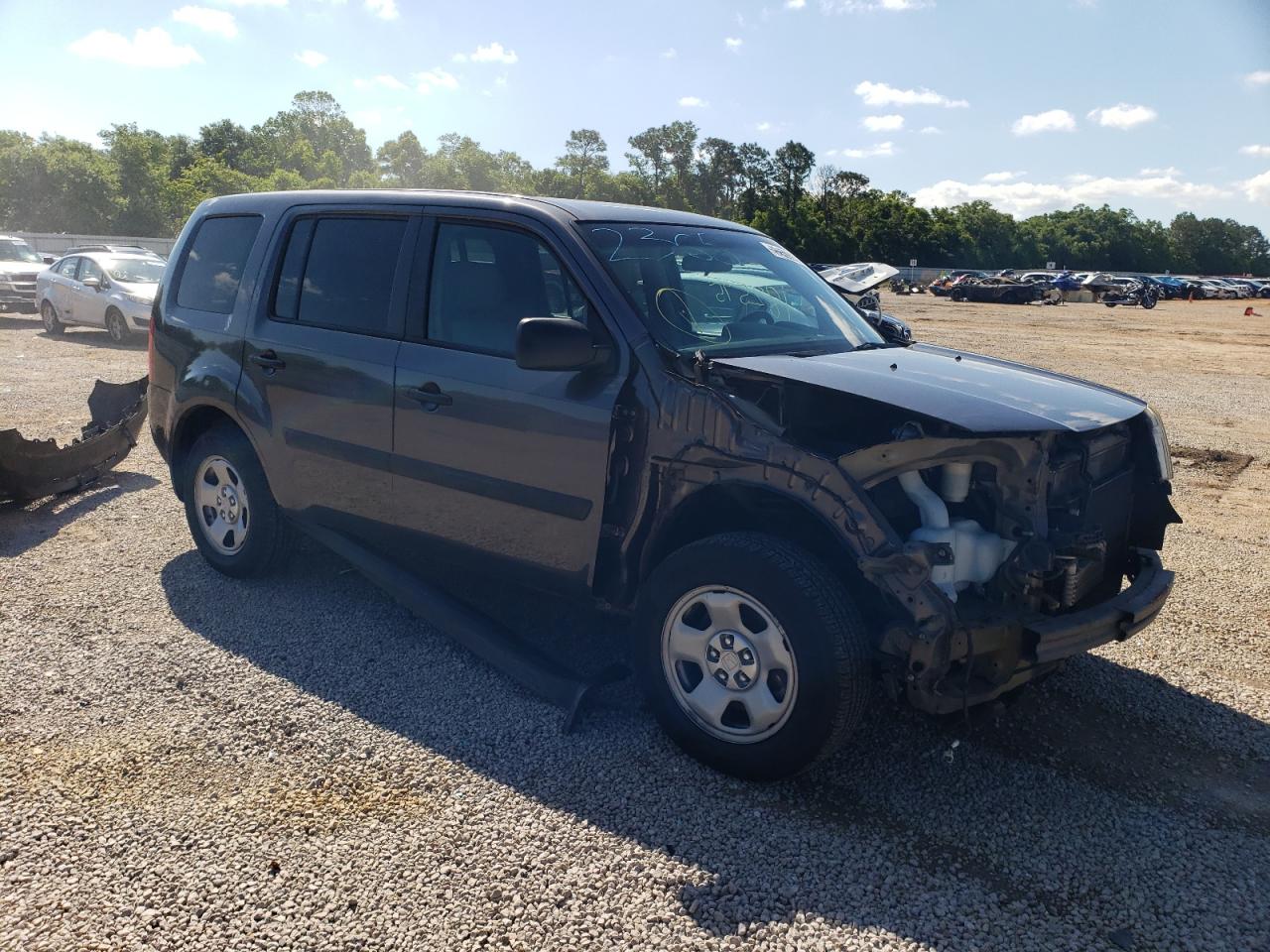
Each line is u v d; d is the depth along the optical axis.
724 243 4.38
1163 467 3.83
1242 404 13.27
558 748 3.53
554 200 4.07
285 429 4.59
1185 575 5.67
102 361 13.85
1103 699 4.07
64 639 4.34
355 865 2.85
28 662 4.10
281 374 4.57
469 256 4.03
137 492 6.87
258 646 4.33
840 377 3.27
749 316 3.95
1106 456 3.64
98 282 16.34
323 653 4.27
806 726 3.08
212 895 2.71
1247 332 30.09
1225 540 6.41
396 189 4.50
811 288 4.49
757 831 3.07
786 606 3.08
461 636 4.10
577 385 3.57
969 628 2.96
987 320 34.00
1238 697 4.11
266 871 2.82
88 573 5.18
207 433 5.09
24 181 68.69
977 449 3.10
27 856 2.86
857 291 7.18
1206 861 2.99
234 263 4.99
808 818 3.15
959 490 3.27
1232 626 4.89
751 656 3.23
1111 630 3.28
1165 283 68.88
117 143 72.12
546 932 2.60
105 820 3.03
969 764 3.53
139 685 3.93
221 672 4.06
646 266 3.80
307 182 109.69
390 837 2.99
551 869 2.86
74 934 2.55
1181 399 13.77
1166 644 4.66
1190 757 3.63
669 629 3.43
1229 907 2.77
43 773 3.29
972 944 2.60
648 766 3.43
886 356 3.87
